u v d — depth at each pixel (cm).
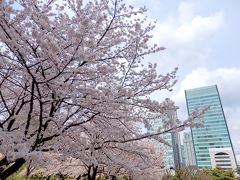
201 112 422
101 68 386
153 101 430
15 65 395
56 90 378
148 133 456
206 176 2773
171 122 435
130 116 460
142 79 471
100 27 448
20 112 488
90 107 403
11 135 340
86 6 434
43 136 428
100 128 488
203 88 10319
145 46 493
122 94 400
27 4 375
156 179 1242
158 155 1323
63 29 397
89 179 764
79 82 413
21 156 291
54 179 1405
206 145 9294
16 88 507
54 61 344
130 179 1196
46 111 466
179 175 2425
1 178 374
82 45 370
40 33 318
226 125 9238
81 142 479
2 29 328
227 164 7881
